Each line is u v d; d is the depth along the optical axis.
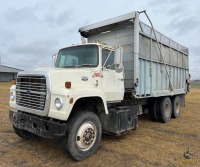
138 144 5.56
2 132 6.39
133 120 6.23
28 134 5.68
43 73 4.39
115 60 5.49
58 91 4.21
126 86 6.77
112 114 5.52
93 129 4.76
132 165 4.26
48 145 5.36
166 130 7.08
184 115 10.15
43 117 4.51
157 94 7.88
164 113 8.27
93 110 5.27
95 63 5.36
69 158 4.55
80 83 4.86
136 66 6.42
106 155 4.78
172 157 4.69
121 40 7.00
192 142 5.77
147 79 7.32
